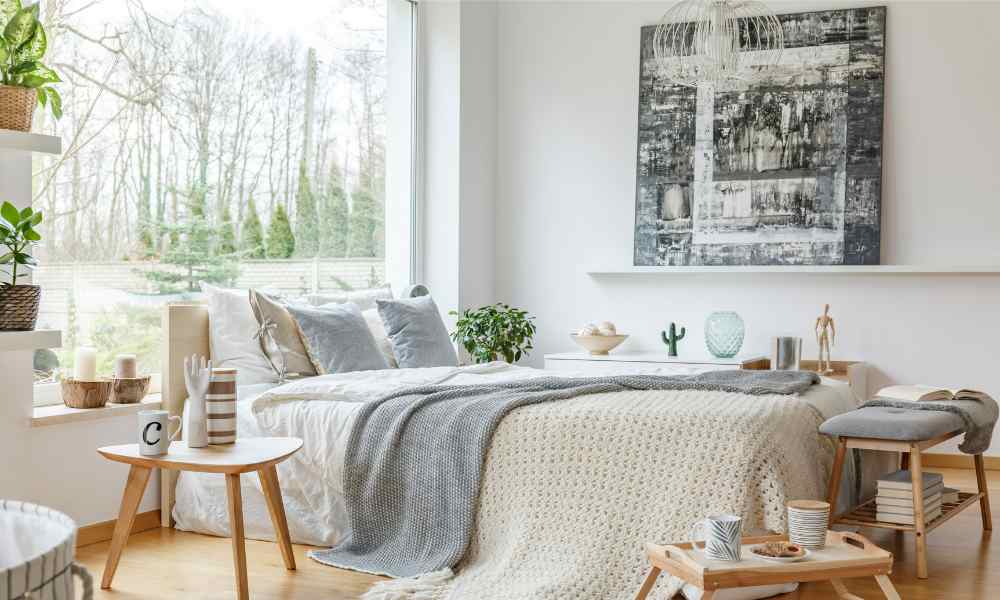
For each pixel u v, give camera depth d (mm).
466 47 5859
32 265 3107
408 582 2943
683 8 5773
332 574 3182
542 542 2977
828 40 5461
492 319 5453
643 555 2875
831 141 5461
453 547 3119
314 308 4281
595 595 2803
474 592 2834
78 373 3641
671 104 5812
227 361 4059
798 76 5520
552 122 6160
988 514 3865
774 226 5586
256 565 3291
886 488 3299
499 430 3166
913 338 5340
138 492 3016
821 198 5484
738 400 3246
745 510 2822
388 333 4578
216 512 3693
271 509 3221
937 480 3475
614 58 6000
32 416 3371
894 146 5387
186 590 3016
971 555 3486
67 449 3512
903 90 5367
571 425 3084
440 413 3303
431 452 3248
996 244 5215
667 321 5895
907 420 3205
